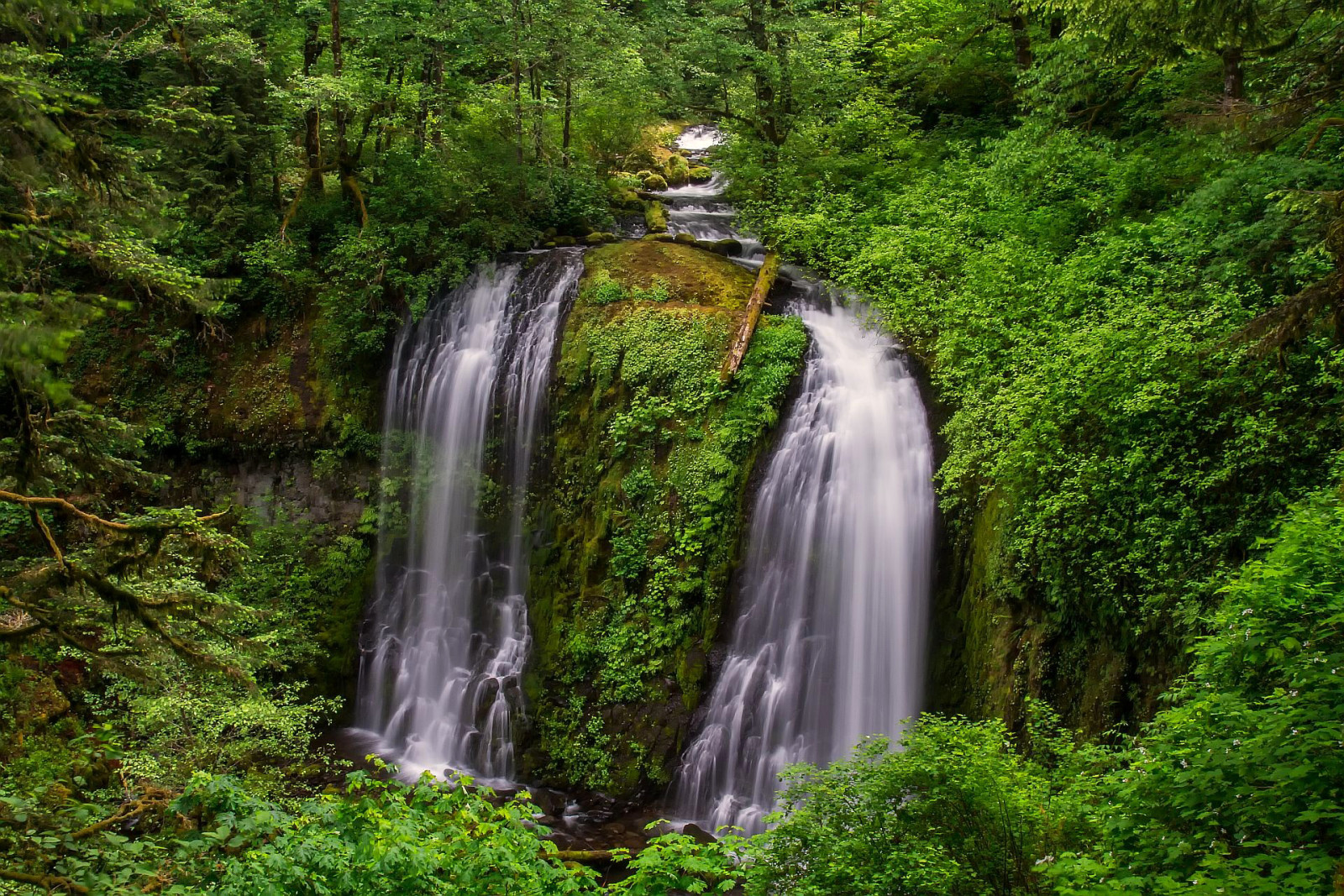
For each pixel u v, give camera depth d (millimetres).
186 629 12570
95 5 7887
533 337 18578
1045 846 7426
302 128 23250
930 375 15812
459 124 23016
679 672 15430
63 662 15117
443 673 17750
